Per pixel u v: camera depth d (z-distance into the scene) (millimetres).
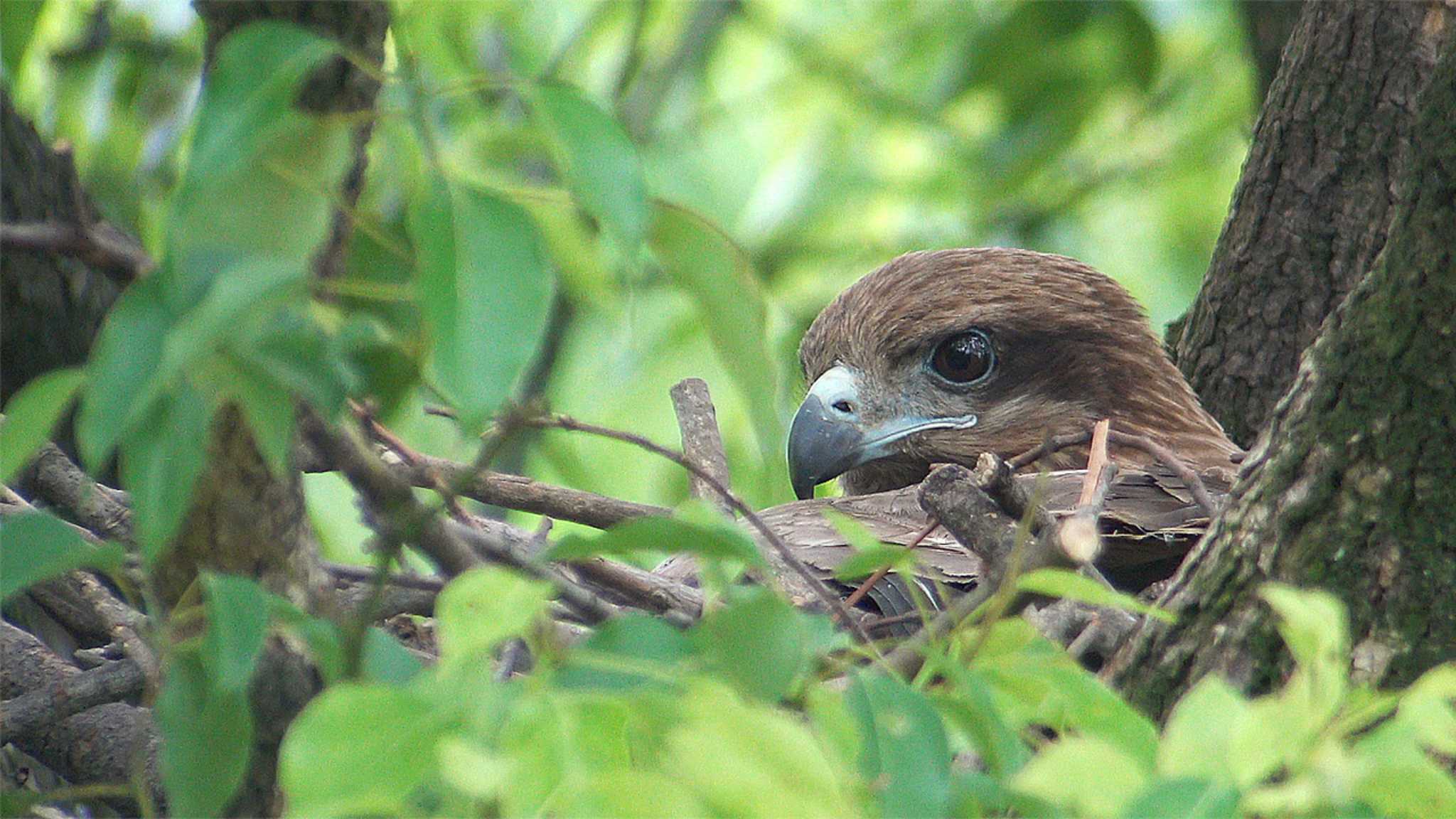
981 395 11523
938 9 20031
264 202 3809
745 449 14125
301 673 4879
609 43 18422
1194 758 3865
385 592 6945
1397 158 9977
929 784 3932
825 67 18844
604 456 13820
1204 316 11227
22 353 7941
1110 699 4328
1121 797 3812
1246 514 6297
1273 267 10656
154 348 3607
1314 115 10211
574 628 6625
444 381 3723
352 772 3553
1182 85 18859
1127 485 9398
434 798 3875
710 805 3482
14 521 4180
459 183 3828
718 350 4363
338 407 3822
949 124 18172
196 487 4531
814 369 12070
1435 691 3936
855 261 17891
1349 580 6031
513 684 3846
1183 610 6355
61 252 4059
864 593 6934
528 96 3912
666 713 3615
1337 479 6074
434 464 8055
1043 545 4887
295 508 4734
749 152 16797
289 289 3592
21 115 7656
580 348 13969
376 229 4023
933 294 11680
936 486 6391
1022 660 4461
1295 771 3838
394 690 3627
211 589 3980
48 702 6277
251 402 3764
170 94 11555
